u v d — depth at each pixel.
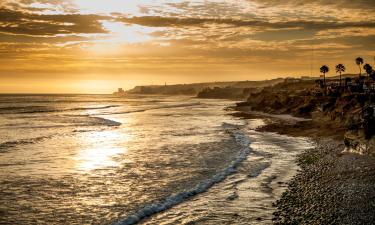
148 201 18.56
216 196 19.14
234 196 18.97
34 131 51.22
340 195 18.03
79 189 20.88
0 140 41.03
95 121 68.56
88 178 23.50
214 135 46.09
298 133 46.41
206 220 15.71
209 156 30.95
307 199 17.70
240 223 15.18
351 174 22.11
